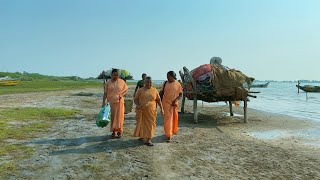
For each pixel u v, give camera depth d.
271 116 19.75
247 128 14.58
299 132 13.92
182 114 19.23
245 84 15.80
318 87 63.47
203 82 15.16
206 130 13.20
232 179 6.86
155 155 8.52
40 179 6.50
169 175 6.96
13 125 12.44
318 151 10.12
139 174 6.96
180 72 17.30
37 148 8.95
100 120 9.77
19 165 7.33
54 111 17.14
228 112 21.05
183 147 9.63
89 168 7.27
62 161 7.77
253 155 9.05
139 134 9.56
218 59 16.67
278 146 10.66
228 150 9.55
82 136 10.78
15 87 51.41
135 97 9.57
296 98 45.38
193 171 7.31
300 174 7.45
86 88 57.56
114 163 7.70
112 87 10.02
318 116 20.84
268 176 7.19
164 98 10.01
